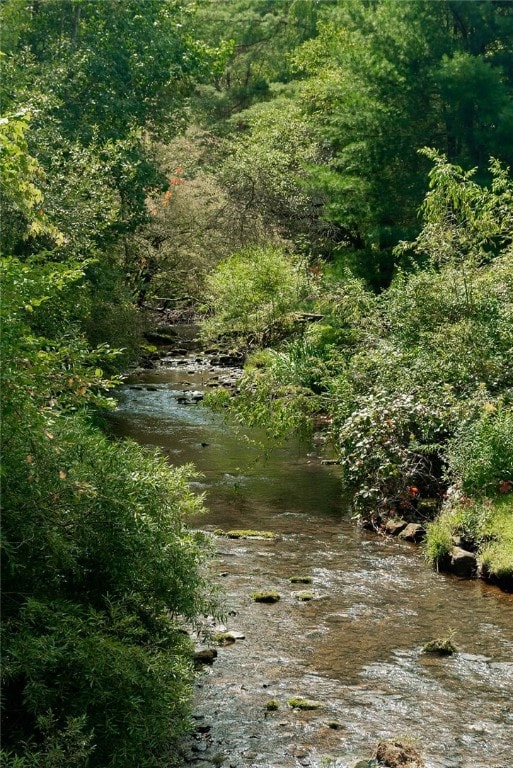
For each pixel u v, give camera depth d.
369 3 28.84
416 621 7.83
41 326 10.33
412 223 22.91
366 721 5.98
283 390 13.99
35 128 16.83
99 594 5.73
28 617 5.01
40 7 24.39
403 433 11.47
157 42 24.00
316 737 5.75
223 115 44.12
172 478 6.18
